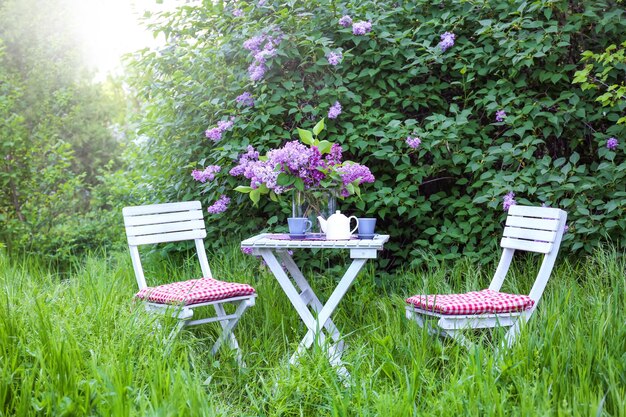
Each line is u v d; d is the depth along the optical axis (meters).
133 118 5.96
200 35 4.79
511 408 2.19
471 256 4.01
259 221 4.45
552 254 2.93
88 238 6.31
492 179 4.17
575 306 2.97
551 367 2.40
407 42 4.22
